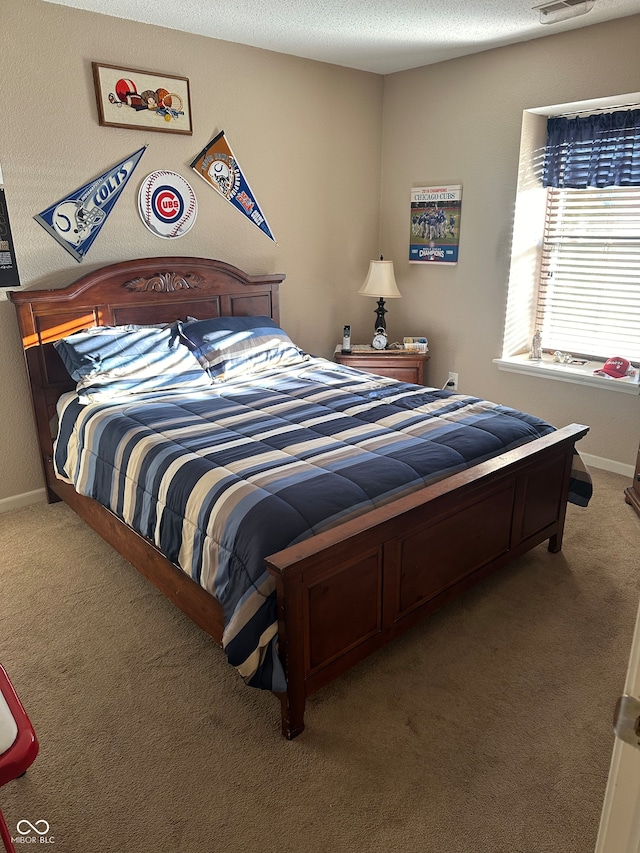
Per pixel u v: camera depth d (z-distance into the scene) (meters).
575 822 1.58
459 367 4.43
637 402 3.55
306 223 4.23
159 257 3.48
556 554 2.86
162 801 1.65
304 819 1.59
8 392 3.21
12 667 2.15
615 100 3.35
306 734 1.86
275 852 1.51
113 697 2.01
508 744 1.82
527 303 4.15
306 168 4.13
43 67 2.98
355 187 4.45
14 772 0.84
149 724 1.90
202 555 1.98
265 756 1.79
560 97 3.48
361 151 4.41
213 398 3.02
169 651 2.23
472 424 2.65
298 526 1.83
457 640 2.28
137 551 2.48
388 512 1.92
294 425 2.61
